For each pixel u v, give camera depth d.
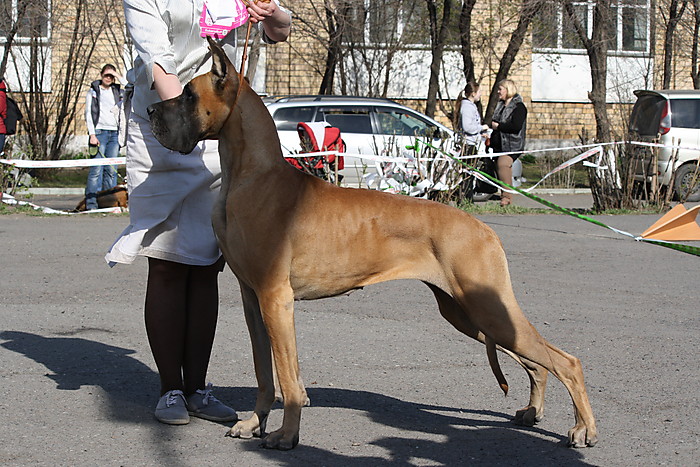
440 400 4.95
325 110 14.42
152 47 4.10
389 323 6.75
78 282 8.11
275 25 4.68
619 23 21.91
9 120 13.69
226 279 8.52
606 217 13.88
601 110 16.42
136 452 4.02
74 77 20.56
